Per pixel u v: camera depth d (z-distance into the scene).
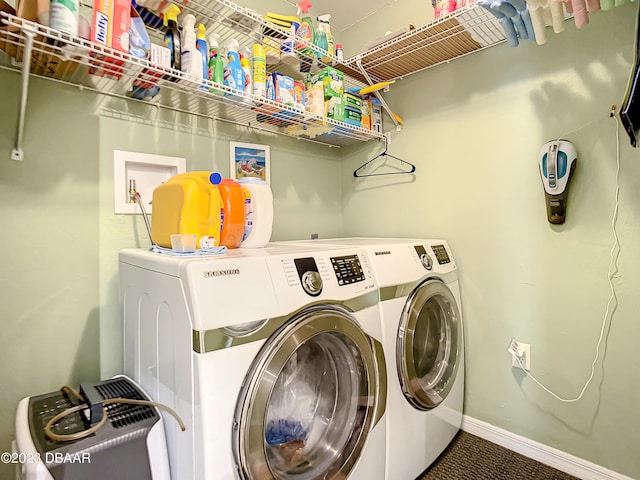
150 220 1.47
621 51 1.33
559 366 1.51
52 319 1.24
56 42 0.96
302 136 2.09
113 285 1.38
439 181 1.89
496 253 1.69
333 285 1.10
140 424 0.90
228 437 0.82
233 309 0.85
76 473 0.78
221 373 0.82
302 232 2.14
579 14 1.09
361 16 2.17
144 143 1.46
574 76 1.44
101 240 1.35
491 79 1.69
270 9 1.91
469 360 1.80
